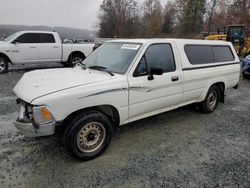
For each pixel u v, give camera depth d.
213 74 5.17
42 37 10.89
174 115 5.34
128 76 3.64
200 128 4.64
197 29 52.16
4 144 3.82
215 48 5.42
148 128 4.59
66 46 11.51
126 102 3.64
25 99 3.03
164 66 4.19
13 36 10.52
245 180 3.03
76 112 3.26
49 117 2.94
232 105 6.21
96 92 3.24
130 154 3.61
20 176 3.03
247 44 17.89
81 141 3.30
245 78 9.91
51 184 2.89
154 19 61.59
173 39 4.52
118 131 4.43
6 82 8.24
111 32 64.69
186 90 4.61
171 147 3.85
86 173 3.12
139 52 3.83
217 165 3.35
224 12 45.84
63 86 3.17
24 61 10.55
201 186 2.90
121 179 3.01
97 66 4.04
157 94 4.05
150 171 3.18
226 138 4.22
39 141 3.95
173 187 2.88
